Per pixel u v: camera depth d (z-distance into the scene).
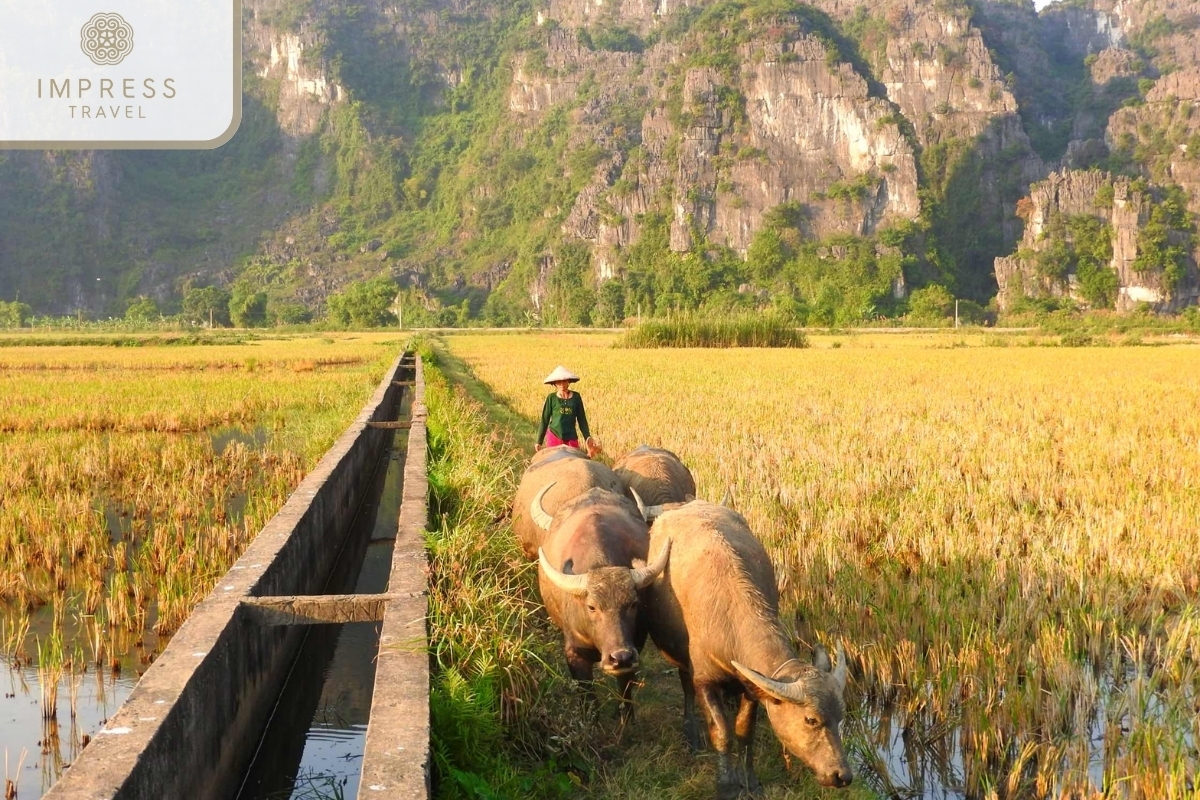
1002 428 14.30
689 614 4.52
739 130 167.88
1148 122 165.25
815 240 156.00
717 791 4.33
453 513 7.97
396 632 4.66
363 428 12.92
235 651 4.80
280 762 4.97
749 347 56.19
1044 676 5.25
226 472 11.95
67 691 5.56
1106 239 144.62
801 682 3.81
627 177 171.38
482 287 189.38
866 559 7.25
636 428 14.04
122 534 9.02
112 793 3.06
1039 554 7.15
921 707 4.96
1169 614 6.37
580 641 4.95
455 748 4.06
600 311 155.12
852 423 14.80
